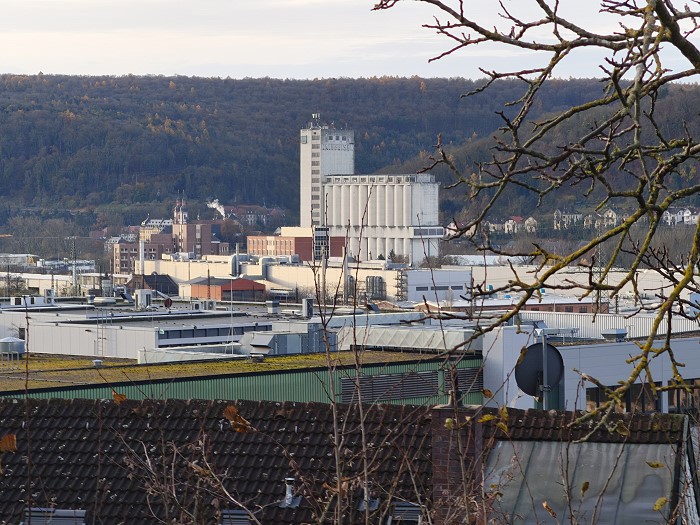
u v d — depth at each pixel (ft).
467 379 384.06
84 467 177.68
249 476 172.76
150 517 164.86
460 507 105.29
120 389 291.79
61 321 604.49
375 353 402.52
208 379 318.24
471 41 72.02
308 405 185.57
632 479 152.87
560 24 71.15
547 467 158.61
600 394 406.62
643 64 67.67
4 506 169.99
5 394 273.95
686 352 408.67
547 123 75.77
